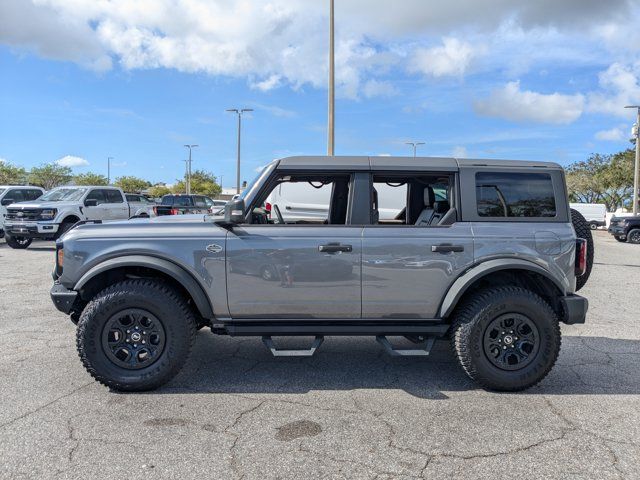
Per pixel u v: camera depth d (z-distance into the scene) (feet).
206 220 14.53
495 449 10.78
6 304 24.73
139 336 13.69
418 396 13.78
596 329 21.44
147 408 12.76
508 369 13.89
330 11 56.80
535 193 14.64
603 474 9.80
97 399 13.28
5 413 12.34
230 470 9.82
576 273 14.61
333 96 57.88
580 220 16.67
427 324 14.39
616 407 13.10
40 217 49.57
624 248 67.82
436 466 10.05
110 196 58.65
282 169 14.57
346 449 10.72
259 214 15.38
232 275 13.85
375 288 14.01
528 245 14.21
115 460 10.15
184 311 13.79
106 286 14.58
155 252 13.79
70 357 16.66
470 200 14.39
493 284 14.80
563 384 14.76
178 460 10.18
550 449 10.79
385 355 17.46
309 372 15.66
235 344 18.48
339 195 16.01
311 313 14.14
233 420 12.10
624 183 150.71
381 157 14.80
